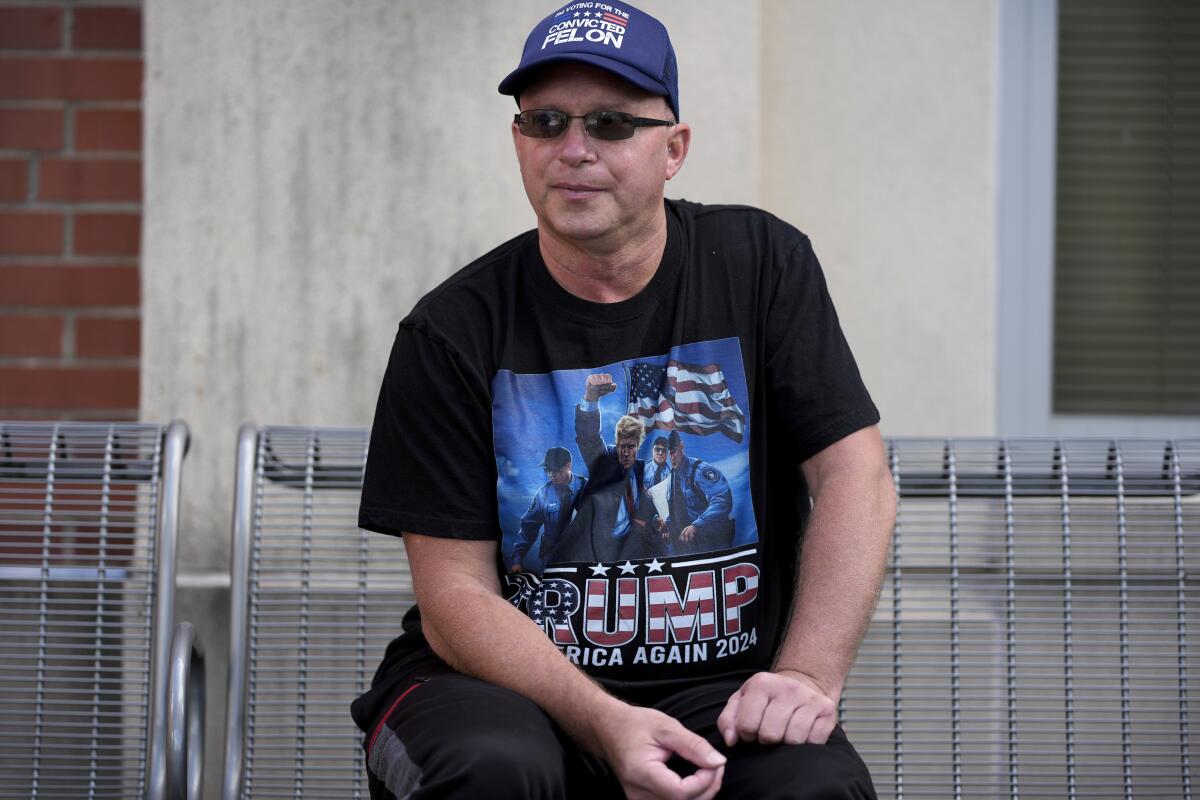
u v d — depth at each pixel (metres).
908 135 3.12
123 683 2.48
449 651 1.90
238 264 2.89
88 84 3.19
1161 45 3.21
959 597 2.57
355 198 2.89
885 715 2.71
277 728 2.47
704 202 2.90
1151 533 2.74
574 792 1.89
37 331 3.21
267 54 2.88
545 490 1.94
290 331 2.89
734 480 1.96
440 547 1.94
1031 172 3.20
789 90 3.12
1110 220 3.23
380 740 1.85
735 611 1.95
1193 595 2.53
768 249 2.07
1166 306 3.23
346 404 2.90
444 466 1.95
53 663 2.63
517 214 2.89
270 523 2.81
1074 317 3.22
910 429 3.12
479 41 2.88
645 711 1.74
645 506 1.95
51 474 2.48
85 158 3.19
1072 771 2.47
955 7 3.11
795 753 1.71
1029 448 2.63
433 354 1.97
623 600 1.94
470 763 1.61
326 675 2.70
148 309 2.89
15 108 3.19
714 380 1.99
